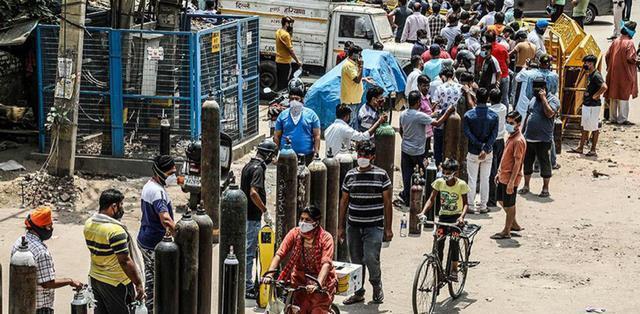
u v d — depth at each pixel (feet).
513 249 84.23
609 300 72.84
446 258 76.33
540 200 99.96
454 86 96.68
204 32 97.45
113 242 55.47
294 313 56.70
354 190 67.97
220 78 101.86
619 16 183.62
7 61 104.58
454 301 71.87
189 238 56.80
